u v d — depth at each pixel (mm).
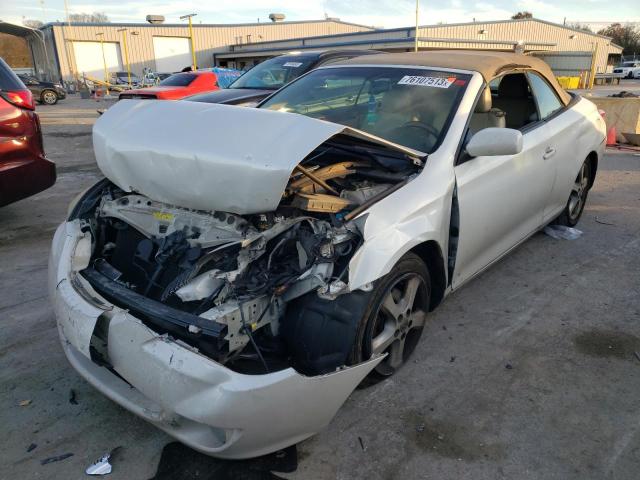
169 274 2543
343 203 2482
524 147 3689
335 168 2777
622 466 2377
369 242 2379
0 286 4078
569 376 3006
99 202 3049
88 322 2268
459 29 38562
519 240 4027
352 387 2322
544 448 2479
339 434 2549
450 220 2977
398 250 2486
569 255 4676
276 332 2447
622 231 5266
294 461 2383
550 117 4250
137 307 2305
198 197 2410
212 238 2486
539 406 2758
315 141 2285
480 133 2984
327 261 2303
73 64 46625
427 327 3504
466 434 2559
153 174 2516
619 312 3703
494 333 3436
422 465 2373
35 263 4547
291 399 2076
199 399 1995
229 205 2346
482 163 3219
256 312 2318
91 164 8852
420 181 2787
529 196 3838
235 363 2355
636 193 6641
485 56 3869
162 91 10984
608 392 2873
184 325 2141
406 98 3443
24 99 5059
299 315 2404
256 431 2041
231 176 2268
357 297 2387
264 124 2445
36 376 2980
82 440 2518
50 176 5422
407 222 2600
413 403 2768
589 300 3873
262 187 2227
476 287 4066
